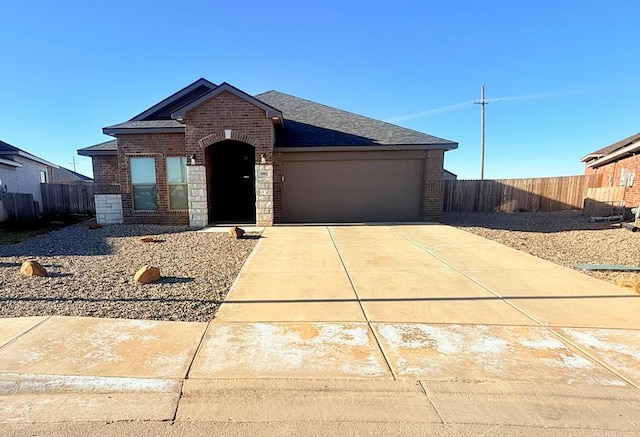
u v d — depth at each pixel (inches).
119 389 106.7
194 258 277.9
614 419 94.3
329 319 157.9
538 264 256.4
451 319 158.1
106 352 127.4
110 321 154.3
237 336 140.8
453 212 766.5
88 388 107.0
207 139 437.1
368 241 351.3
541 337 140.2
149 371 115.6
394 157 506.6
